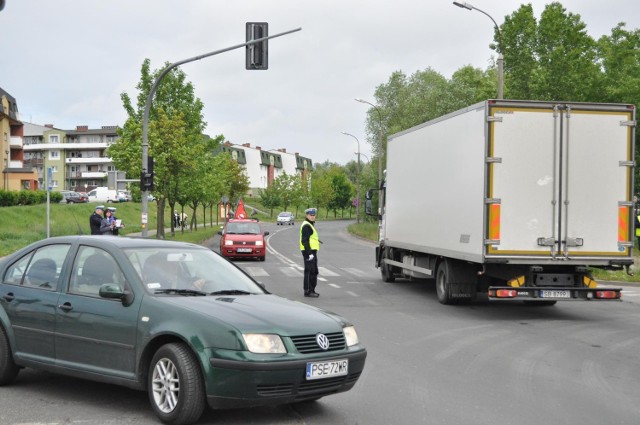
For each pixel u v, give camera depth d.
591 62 32.41
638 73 33.28
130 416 5.71
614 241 12.13
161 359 5.54
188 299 5.85
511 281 12.30
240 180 74.69
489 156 11.84
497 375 7.87
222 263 6.92
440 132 14.09
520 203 11.91
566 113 12.02
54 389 6.61
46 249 6.79
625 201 12.18
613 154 12.16
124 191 81.31
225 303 5.80
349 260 28.09
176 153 33.16
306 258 15.47
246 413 5.92
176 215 59.41
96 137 121.31
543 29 32.72
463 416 6.07
